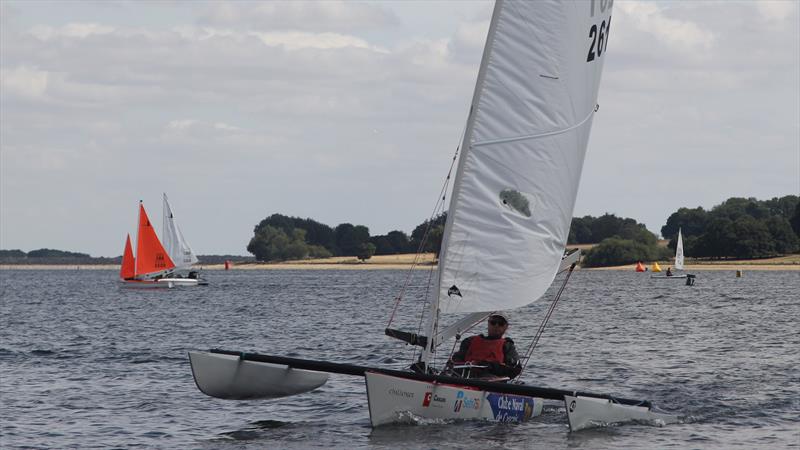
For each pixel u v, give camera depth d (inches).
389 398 1929.1
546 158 1973.4
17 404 2426.2
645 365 3240.7
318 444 1935.3
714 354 3597.4
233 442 1972.2
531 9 1935.3
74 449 1921.8
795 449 1884.8
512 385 1971.0
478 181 1943.9
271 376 2058.3
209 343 4200.3
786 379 2859.3
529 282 1991.9
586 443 1918.1
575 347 3907.5
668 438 1975.9
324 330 4972.9
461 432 1969.7
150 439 2011.6
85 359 3462.1
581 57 1991.9
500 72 1934.1
